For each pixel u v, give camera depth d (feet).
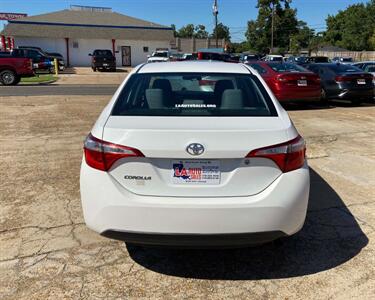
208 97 11.03
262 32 274.57
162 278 10.12
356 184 16.62
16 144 22.75
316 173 18.01
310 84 36.42
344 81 39.19
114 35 144.66
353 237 12.17
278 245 11.70
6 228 12.51
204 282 9.97
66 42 140.87
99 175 9.15
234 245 9.22
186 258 11.07
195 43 205.26
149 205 8.89
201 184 9.00
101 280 9.98
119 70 120.37
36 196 15.03
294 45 266.77
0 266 10.48
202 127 9.09
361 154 21.24
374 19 289.53
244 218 8.92
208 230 8.93
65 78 83.87
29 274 10.17
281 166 9.10
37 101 42.42
